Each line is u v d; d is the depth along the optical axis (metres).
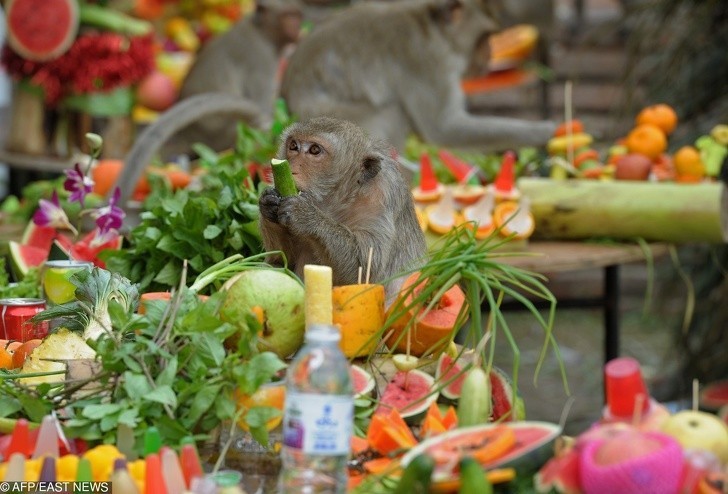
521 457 3.99
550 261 8.53
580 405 13.32
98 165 9.98
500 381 4.87
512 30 14.17
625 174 9.55
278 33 13.67
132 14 14.57
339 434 3.89
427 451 4.00
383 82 12.15
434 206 8.75
